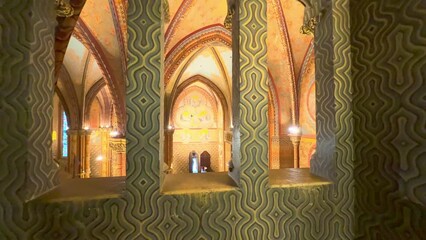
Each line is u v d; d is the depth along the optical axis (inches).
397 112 52.8
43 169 53.0
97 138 537.0
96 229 50.8
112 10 207.0
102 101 534.0
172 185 59.2
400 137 52.2
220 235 56.4
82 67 369.4
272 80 330.3
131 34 54.6
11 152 47.0
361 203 62.0
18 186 47.2
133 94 54.1
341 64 64.8
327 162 66.2
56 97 514.0
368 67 59.9
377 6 57.4
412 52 49.7
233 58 66.1
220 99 473.1
